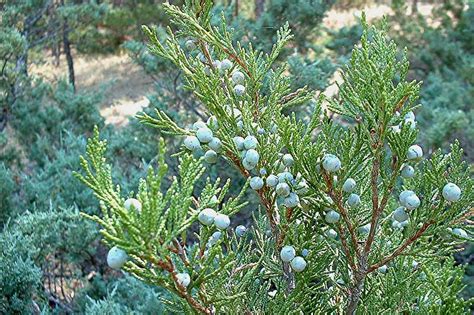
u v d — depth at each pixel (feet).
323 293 1.36
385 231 1.36
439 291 1.14
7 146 4.57
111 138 4.17
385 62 1.16
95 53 7.18
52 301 3.08
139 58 4.37
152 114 3.84
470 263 3.29
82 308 2.77
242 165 1.23
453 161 1.16
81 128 4.48
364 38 1.09
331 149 1.17
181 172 0.97
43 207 3.25
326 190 1.15
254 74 1.34
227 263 1.01
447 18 5.52
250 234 2.43
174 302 1.28
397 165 1.11
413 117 1.18
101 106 7.52
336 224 1.20
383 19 1.19
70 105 4.56
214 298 1.08
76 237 2.79
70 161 3.54
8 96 4.69
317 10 4.50
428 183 1.13
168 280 0.98
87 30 6.87
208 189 1.05
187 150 1.18
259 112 1.35
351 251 1.21
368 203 1.34
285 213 1.24
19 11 5.57
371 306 1.32
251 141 1.17
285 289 1.30
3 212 3.30
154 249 0.95
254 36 4.16
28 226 2.72
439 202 1.11
